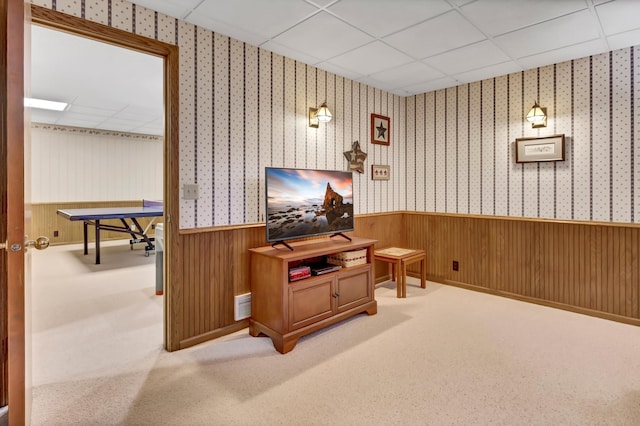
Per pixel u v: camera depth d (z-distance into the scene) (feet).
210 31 8.45
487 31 8.55
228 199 8.95
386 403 6.01
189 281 8.27
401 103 14.58
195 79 8.21
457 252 13.16
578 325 9.47
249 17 7.85
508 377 6.83
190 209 8.25
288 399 6.14
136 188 25.77
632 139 9.42
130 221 25.21
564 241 10.64
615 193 9.73
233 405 5.97
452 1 7.18
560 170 10.69
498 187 12.07
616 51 9.61
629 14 7.66
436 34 8.72
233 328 9.12
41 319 9.98
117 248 21.54
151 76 12.67
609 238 9.86
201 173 8.40
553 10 7.51
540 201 11.13
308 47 9.52
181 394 6.30
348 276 9.62
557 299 10.83
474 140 12.61
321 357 7.70
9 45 4.13
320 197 10.02
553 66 10.72
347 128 12.19
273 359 7.63
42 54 10.57
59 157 22.68
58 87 14.06
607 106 9.78
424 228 14.10
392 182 14.23
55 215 22.53
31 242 5.03
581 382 6.64
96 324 9.64
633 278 9.50
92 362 7.50
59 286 13.29
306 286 8.45
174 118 7.88
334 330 9.16
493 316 10.15
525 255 11.45
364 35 8.78
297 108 10.54
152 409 5.86
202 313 8.53
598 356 7.68
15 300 4.21
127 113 18.86
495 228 12.12
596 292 10.11
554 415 5.67
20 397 4.24
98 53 10.50
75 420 5.58
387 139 13.85
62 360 7.59
